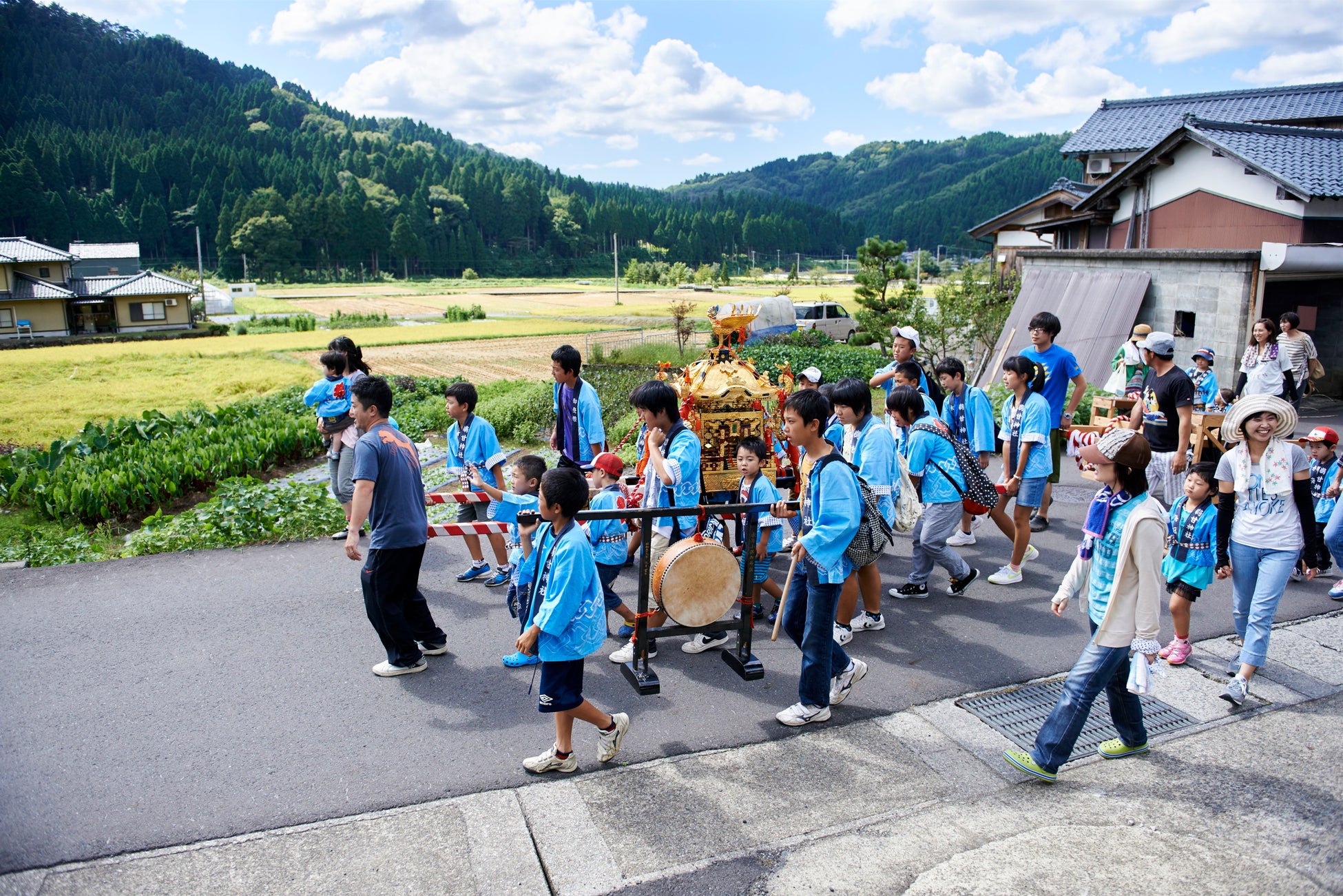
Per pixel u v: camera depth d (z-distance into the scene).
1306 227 14.26
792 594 4.77
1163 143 15.95
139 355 39.34
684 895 3.34
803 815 3.89
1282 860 3.41
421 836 3.72
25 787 4.05
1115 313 14.49
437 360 35.09
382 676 5.26
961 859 3.41
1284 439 4.82
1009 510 9.01
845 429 6.84
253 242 131.12
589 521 5.06
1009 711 4.90
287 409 19.14
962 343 19.95
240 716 4.75
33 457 12.70
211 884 3.40
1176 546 5.32
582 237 172.38
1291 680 5.16
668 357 29.59
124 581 6.87
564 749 4.17
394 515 5.05
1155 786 4.06
